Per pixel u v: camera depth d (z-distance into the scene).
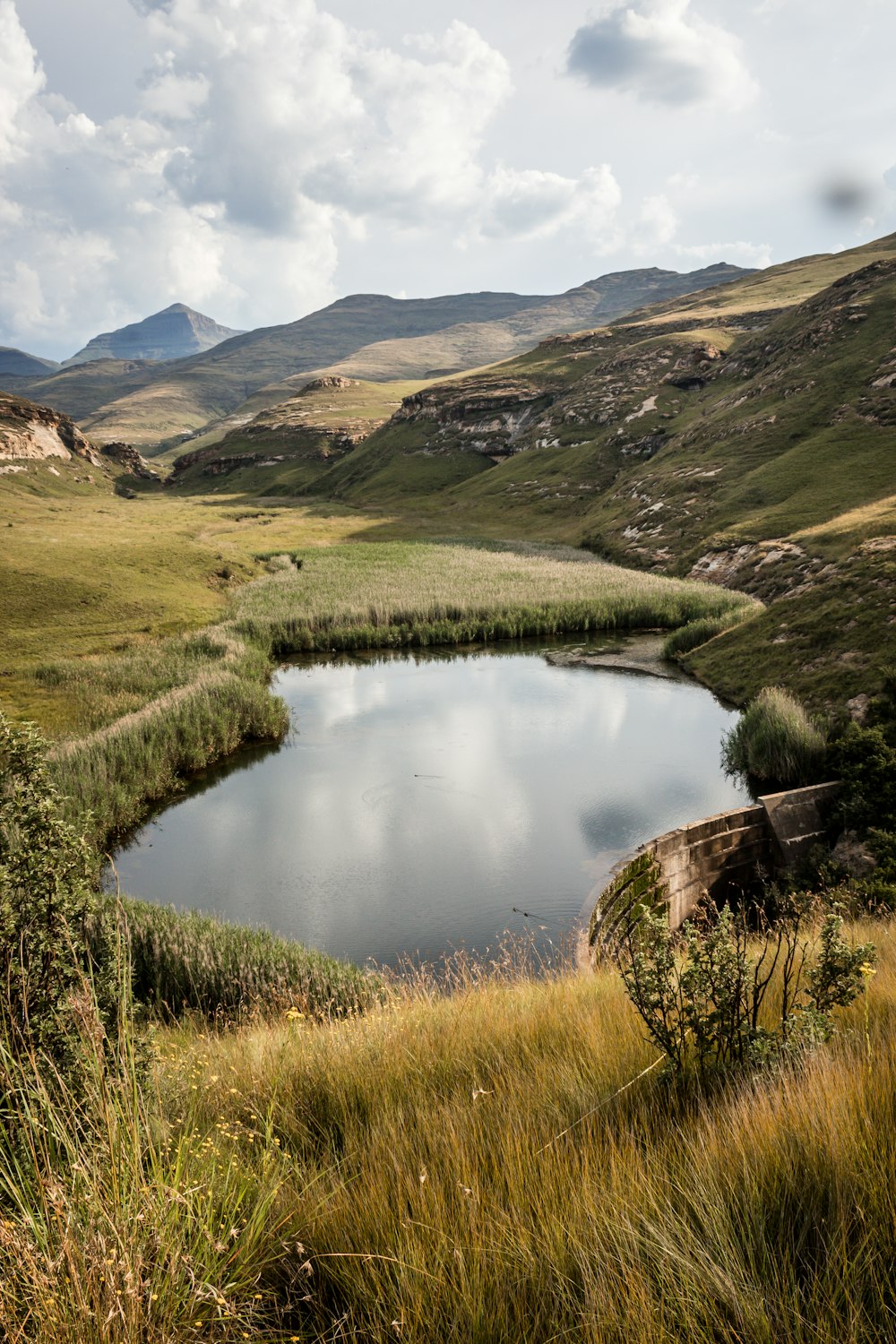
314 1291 2.77
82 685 37.44
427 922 19.53
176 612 55.47
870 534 45.06
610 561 79.56
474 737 34.38
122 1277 2.42
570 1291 2.52
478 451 160.88
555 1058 5.04
